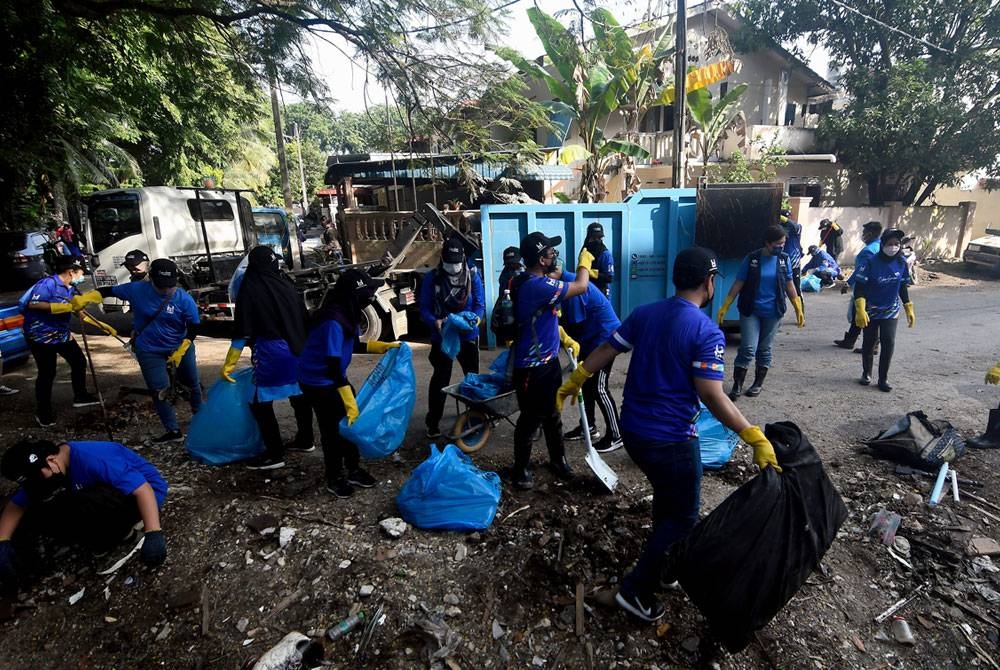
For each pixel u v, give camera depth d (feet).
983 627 8.80
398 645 8.78
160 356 15.33
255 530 11.47
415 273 27.71
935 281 45.24
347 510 12.16
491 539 10.93
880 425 15.80
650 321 8.66
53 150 25.70
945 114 45.80
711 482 12.88
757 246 24.40
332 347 11.52
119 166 49.32
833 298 37.58
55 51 20.86
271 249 13.78
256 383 13.47
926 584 9.61
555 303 11.84
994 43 46.52
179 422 17.31
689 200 24.90
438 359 15.24
